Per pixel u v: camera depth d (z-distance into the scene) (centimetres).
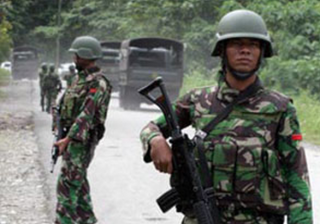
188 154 360
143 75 2802
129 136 1700
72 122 652
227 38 358
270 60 2811
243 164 357
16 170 1138
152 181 1073
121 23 5603
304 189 361
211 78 3778
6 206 864
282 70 2762
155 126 379
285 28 3011
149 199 938
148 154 369
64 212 641
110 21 6122
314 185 1062
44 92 2458
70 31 7000
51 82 2420
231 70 362
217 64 4100
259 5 3108
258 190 357
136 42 2841
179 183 362
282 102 362
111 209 873
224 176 359
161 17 4403
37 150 1389
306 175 364
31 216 813
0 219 795
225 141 360
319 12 3014
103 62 3769
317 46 2919
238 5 3331
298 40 2903
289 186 364
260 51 362
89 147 645
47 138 1614
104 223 798
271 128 361
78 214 645
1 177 1071
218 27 371
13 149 1399
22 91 4034
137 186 1029
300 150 363
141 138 375
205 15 4247
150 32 4462
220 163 359
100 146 1483
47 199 912
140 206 895
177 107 379
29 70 6072
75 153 637
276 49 3002
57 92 2423
